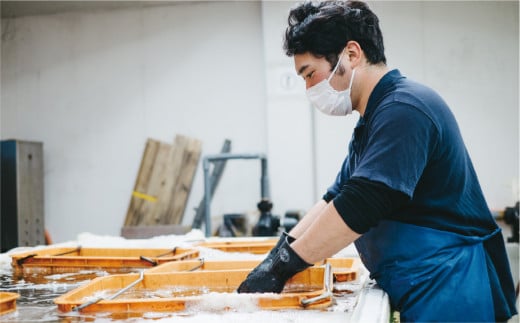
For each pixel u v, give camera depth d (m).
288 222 3.82
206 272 1.40
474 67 4.41
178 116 5.00
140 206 4.98
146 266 1.72
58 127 5.25
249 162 4.81
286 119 4.61
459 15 4.42
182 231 4.61
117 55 5.14
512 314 1.36
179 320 0.95
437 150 1.17
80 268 1.77
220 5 4.93
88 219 5.15
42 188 5.08
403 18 4.48
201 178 4.93
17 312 1.07
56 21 5.27
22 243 4.79
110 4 5.09
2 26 5.38
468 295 1.16
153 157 4.99
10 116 5.36
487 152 4.39
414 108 1.13
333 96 1.29
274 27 4.65
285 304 1.06
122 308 1.04
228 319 0.96
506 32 4.36
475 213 1.29
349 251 1.94
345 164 1.51
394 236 1.22
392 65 4.50
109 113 5.14
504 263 1.34
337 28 1.23
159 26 5.05
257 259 1.71
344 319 0.96
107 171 5.13
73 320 0.99
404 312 1.18
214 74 4.94
